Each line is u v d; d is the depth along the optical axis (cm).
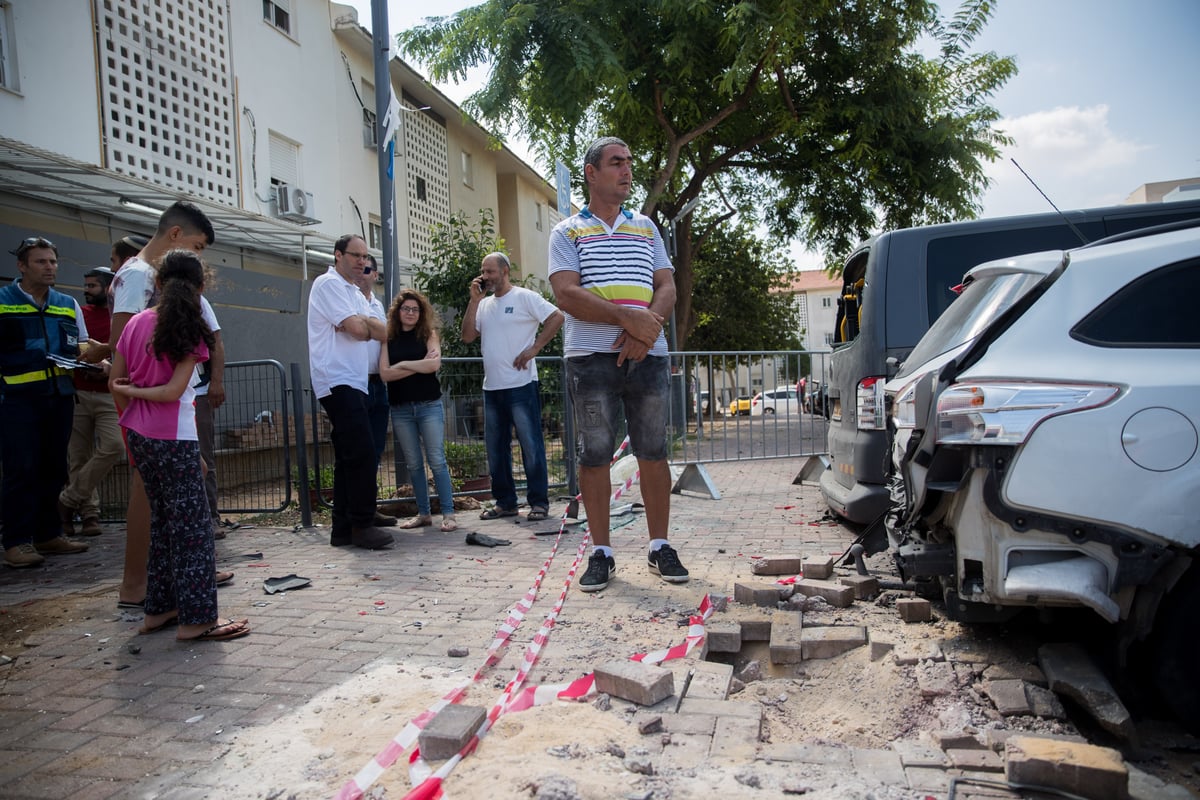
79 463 663
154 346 354
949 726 265
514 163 2386
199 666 338
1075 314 279
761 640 360
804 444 992
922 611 365
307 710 289
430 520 661
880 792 224
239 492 760
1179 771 247
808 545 544
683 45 1313
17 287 549
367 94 1658
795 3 1255
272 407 762
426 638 367
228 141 1220
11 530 540
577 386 447
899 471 363
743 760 244
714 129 1669
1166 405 257
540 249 2738
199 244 460
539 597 427
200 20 1165
